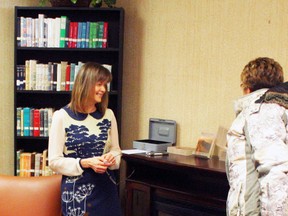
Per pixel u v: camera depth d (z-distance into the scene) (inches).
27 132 139.9
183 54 134.2
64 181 88.3
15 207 96.7
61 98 149.6
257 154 63.2
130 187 122.2
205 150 119.1
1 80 147.4
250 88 74.7
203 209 106.7
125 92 148.0
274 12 114.5
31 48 138.8
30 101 149.9
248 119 67.9
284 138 63.7
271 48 115.6
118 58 139.4
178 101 136.1
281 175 60.1
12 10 147.7
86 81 87.1
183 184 115.7
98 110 91.7
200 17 129.7
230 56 123.9
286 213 59.9
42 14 143.9
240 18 121.3
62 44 138.3
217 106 127.3
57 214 97.8
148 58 142.7
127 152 123.0
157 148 126.1
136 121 146.6
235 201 67.8
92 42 137.9
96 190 87.3
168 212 113.9
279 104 65.8
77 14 147.9
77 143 87.0
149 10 141.7
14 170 143.3
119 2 147.7
